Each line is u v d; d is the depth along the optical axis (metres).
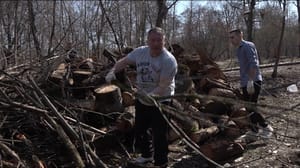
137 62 4.75
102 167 4.28
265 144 5.97
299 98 9.66
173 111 4.00
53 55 6.21
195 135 5.65
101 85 5.93
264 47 37.84
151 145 5.12
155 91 4.59
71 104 5.47
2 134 4.98
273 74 13.62
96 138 5.19
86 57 7.53
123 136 5.53
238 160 5.42
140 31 17.09
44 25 12.72
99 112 5.60
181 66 6.59
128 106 5.84
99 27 14.20
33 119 4.93
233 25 25.23
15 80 5.09
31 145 4.80
